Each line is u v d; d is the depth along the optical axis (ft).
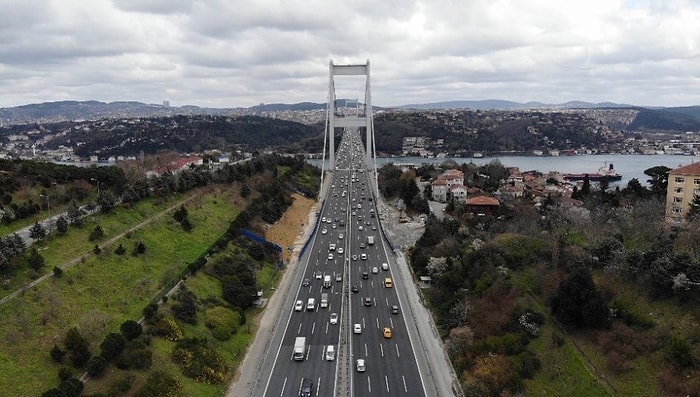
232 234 320.09
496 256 255.91
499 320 211.61
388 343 220.23
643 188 402.52
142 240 260.01
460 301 238.48
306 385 181.88
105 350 169.58
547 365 183.62
